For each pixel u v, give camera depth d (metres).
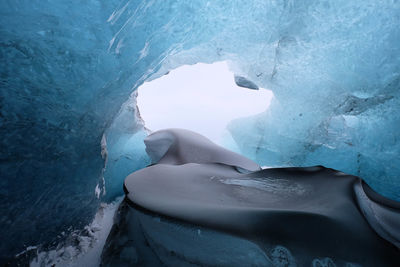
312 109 4.80
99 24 2.08
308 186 2.24
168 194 1.98
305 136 5.10
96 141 2.69
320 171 2.51
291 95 4.95
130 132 5.66
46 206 2.00
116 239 1.96
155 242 1.70
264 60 4.92
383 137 4.09
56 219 2.15
